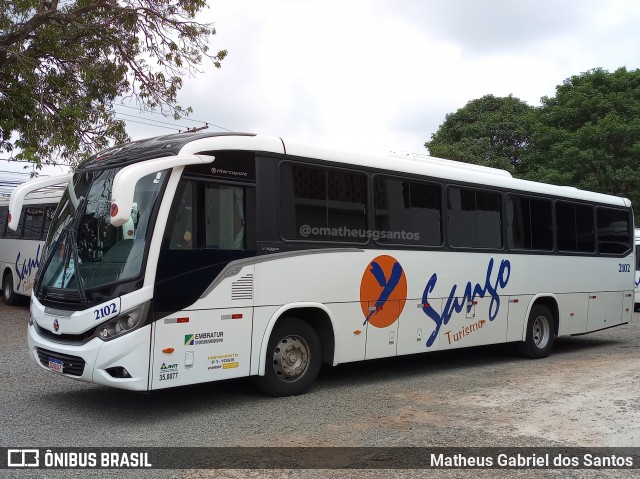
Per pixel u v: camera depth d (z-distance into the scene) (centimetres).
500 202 1069
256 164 729
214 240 680
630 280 1391
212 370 668
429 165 948
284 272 739
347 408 716
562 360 1122
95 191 702
